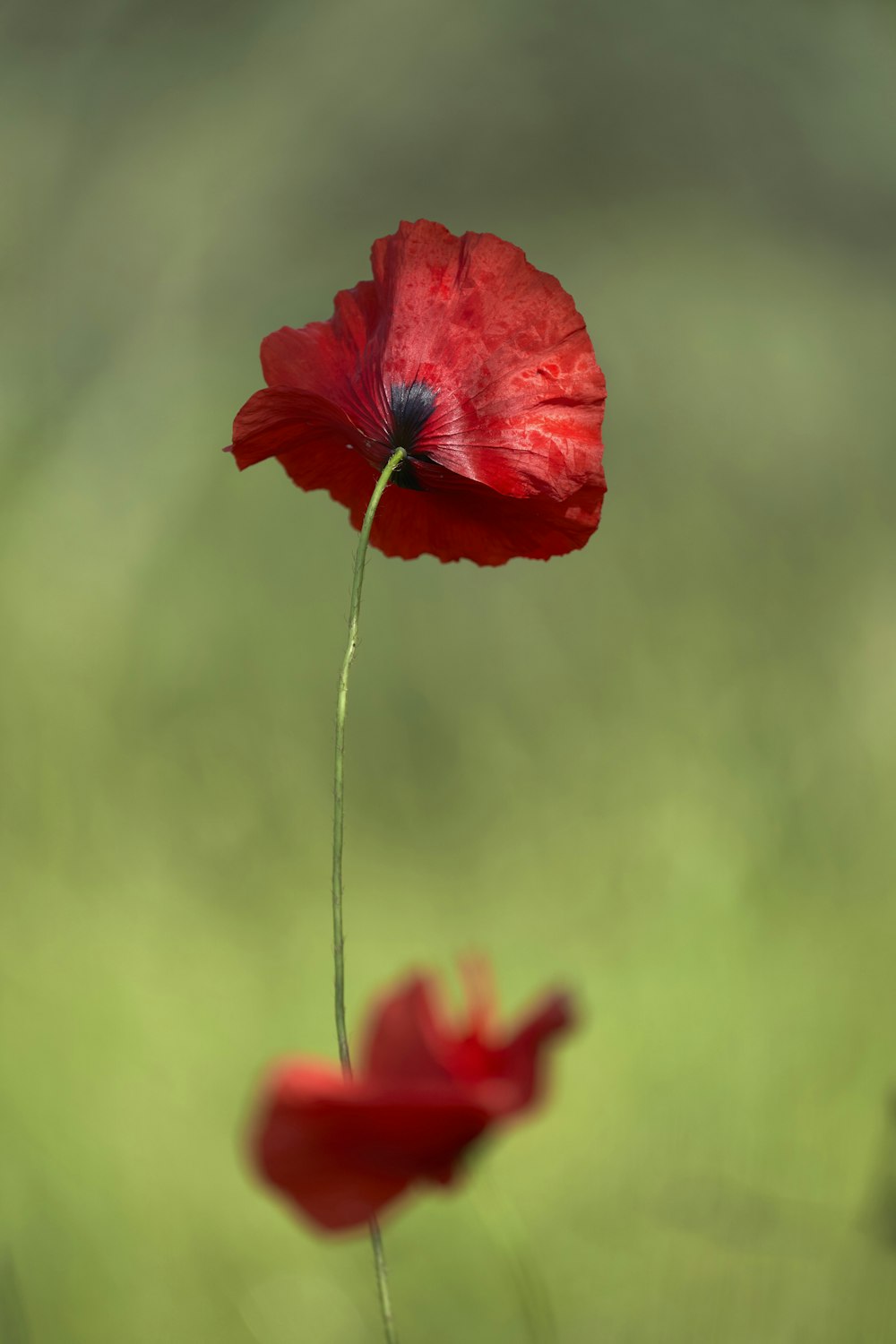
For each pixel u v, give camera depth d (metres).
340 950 1.21
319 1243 1.56
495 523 1.28
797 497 3.24
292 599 3.17
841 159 3.64
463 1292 1.50
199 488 3.29
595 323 3.47
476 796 2.85
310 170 3.66
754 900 2.16
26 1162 1.65
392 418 1.27
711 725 2.74
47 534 3.20
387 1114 1.14
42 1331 1.50
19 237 3.57
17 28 3.73
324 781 2.92
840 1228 1.44
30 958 2.13
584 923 2.34
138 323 3.54
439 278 1.27
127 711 2.92
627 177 3.62
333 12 3.74
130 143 3.69
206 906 2.50
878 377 3.44
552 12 3.69
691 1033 1.81
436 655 3.08
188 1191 1.66
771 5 3.71
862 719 2.74
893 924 2.06
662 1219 1.47
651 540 3.15
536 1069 1.15
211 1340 1.50
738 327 3.44
